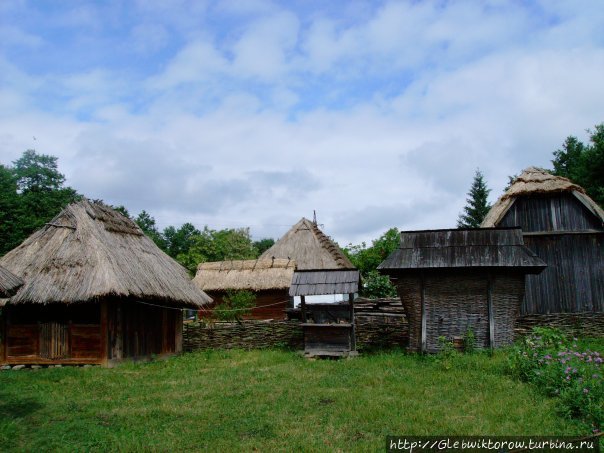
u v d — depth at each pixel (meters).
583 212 22.22
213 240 56.84
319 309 17.95
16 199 37.31
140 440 8.99
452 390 11.74
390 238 42.56
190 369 16.50
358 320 19.34
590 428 8.77
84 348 17.59
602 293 21.53
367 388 12.38
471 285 16.38
